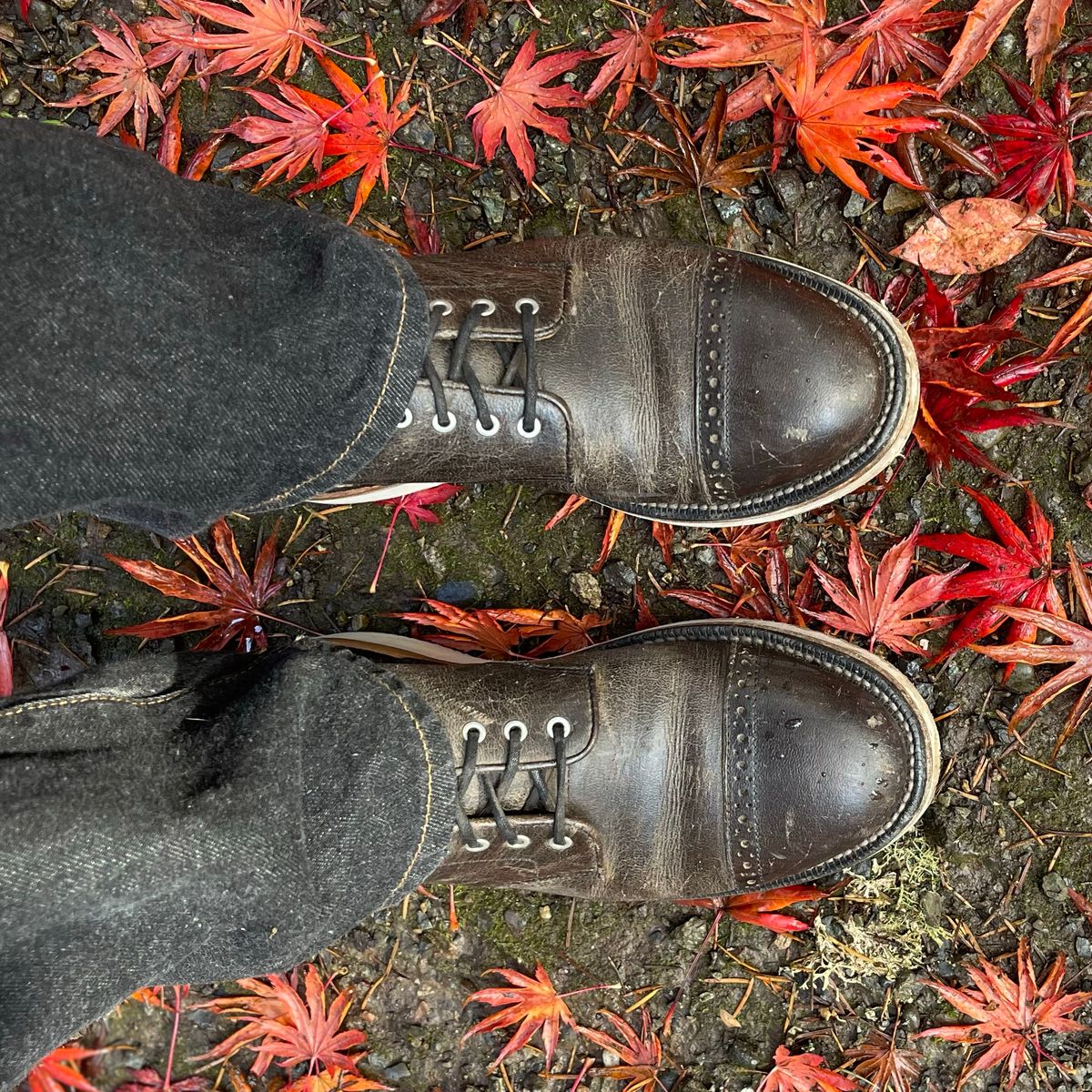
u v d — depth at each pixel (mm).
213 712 437
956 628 573
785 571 576
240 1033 576
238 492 418
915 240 555
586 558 585
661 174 556
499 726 523
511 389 506
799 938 589
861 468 530
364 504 579
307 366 411
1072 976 587
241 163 536
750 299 522
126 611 575
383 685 461
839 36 550
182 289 394
